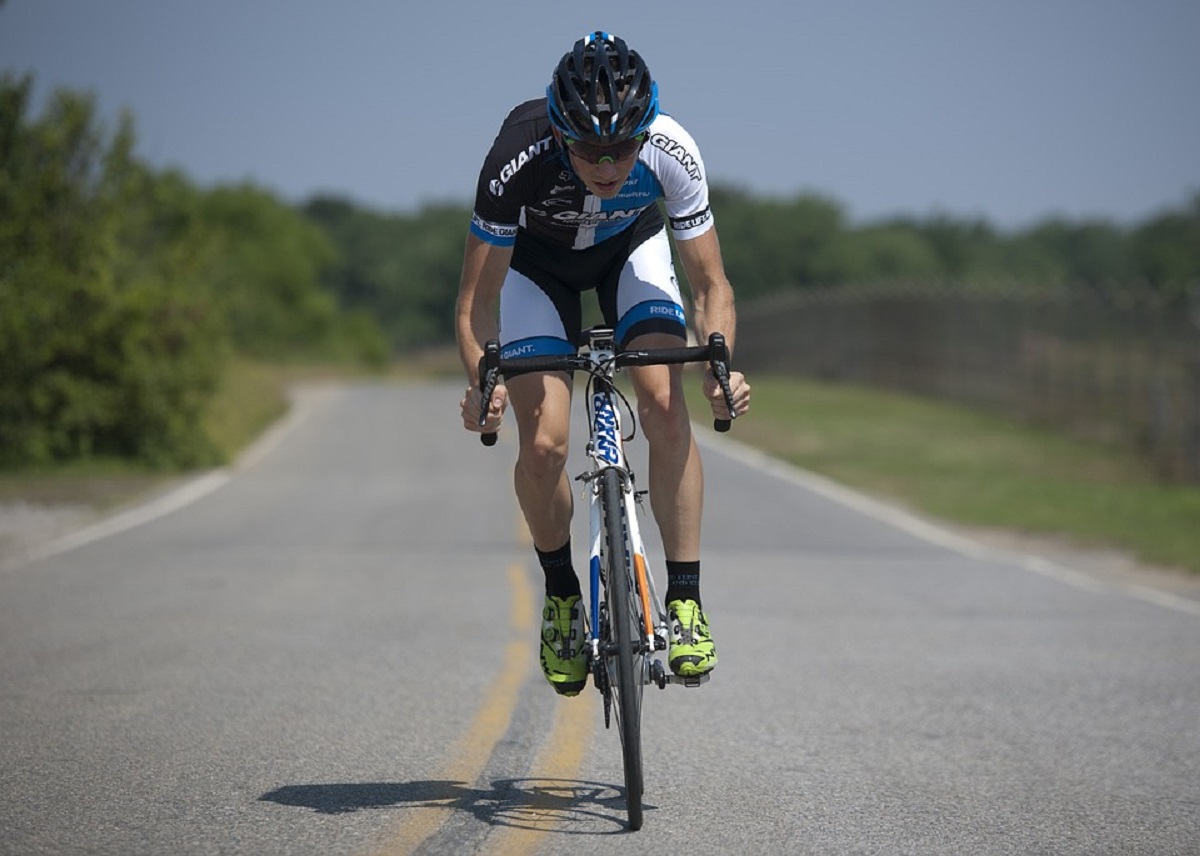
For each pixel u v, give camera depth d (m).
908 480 70.44
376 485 65.62
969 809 16.92
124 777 17.88
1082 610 33.81
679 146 16.66
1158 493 66.25
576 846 15.15
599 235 17.53
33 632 29.12
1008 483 69.38
